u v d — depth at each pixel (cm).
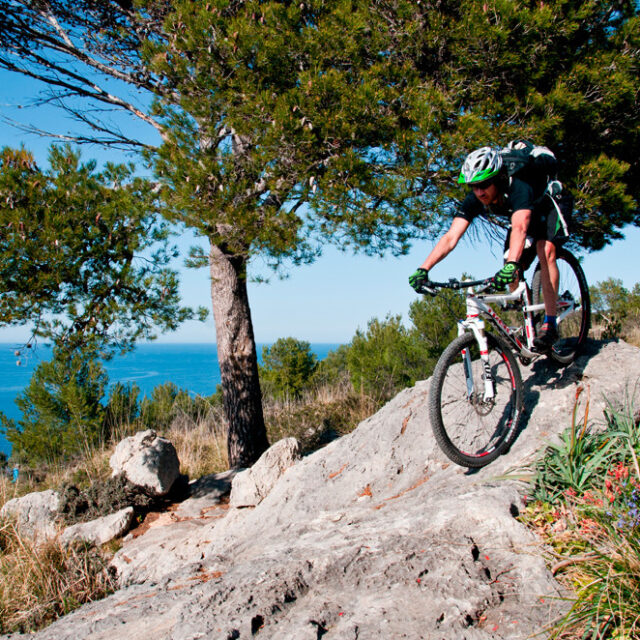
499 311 333
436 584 192
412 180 582
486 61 552
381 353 987
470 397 294
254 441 796
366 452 399
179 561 441
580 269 351
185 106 593
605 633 162
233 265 800
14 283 584
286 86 612
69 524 563
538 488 251
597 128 619
